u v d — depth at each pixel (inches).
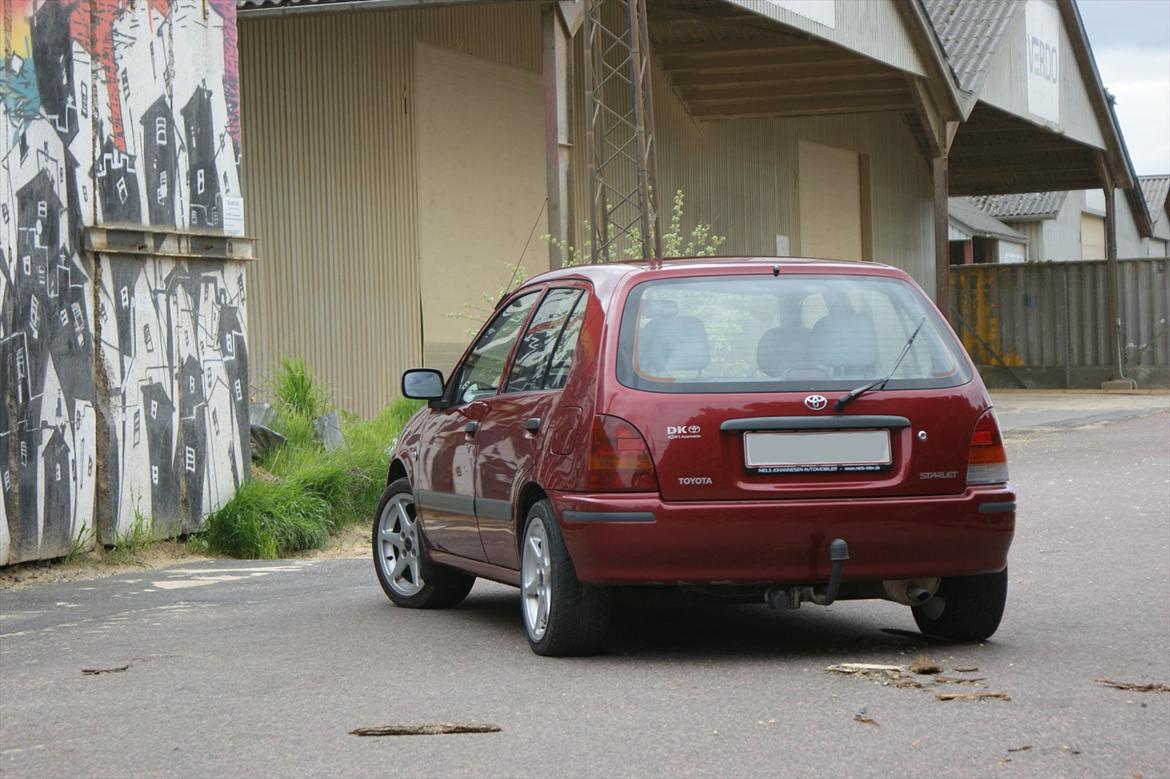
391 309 808.9
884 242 1555.1
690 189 1178.0
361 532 490.9
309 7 650.8
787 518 243.1
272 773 185.5
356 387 782.5
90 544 394.6
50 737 209.6
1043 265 1568.7
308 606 338.6
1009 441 850.8
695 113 1186.6
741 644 273.0
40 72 374.9
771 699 221.5
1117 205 2554.1
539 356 282.4
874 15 1013.2
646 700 222.5
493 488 283.9
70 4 385.1
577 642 258.1
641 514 242.5
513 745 196.1
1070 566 368.5
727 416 245.4
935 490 250.2
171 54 426.6
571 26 700.7
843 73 1103.0
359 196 785.6
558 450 255.8
